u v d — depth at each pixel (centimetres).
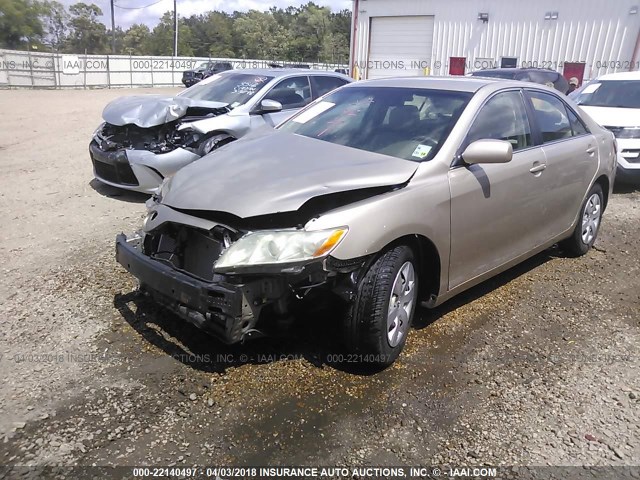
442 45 2069
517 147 427
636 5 1703
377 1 2166
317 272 294
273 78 802
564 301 450
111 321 382
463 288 393
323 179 319
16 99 2311
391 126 398
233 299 280
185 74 3722
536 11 1870
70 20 7644
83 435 274
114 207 660
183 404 300
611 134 571
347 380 327
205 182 335
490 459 271
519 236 436
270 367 336
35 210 640
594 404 316
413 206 330
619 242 605
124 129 693
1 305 402
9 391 305
